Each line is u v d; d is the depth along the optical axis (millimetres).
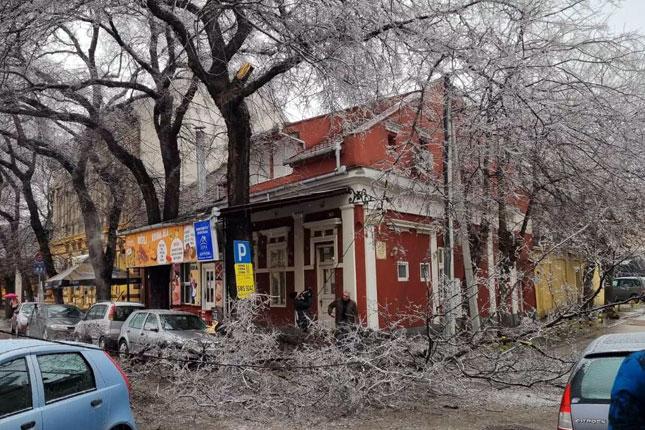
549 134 12422
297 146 20406
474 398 9500
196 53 15055
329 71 12492
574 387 4898
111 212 22391
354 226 16125
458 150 14461
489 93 12734
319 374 8945
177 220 18312
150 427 8156
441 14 11859
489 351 10172
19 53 13039
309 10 12078
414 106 14711
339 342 9727
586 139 12508
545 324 9906
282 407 8883
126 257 21812
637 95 11898
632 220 13586
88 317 18188
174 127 20344
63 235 37906
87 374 5688
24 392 4867
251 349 9750
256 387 9352
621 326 21484
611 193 12977
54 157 20438
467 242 13539
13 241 32625
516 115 12312
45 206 36531
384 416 8570
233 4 12469
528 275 12250
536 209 15039
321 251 17984
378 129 17219
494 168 15094
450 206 13492
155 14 13211
